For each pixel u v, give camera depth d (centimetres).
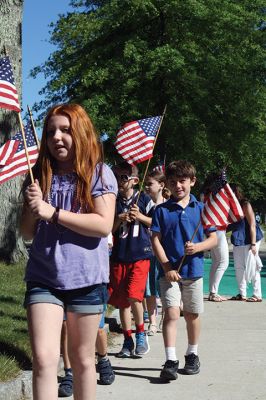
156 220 620
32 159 588
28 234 402
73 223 374
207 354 723
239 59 2608
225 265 1155
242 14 2614
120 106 2455
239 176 2969
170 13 2534
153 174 834
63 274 377
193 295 620
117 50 2525
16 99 440
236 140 2667
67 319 387
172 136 2541
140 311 707
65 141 392
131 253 697
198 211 624
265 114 2681
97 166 395
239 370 650
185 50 2538
